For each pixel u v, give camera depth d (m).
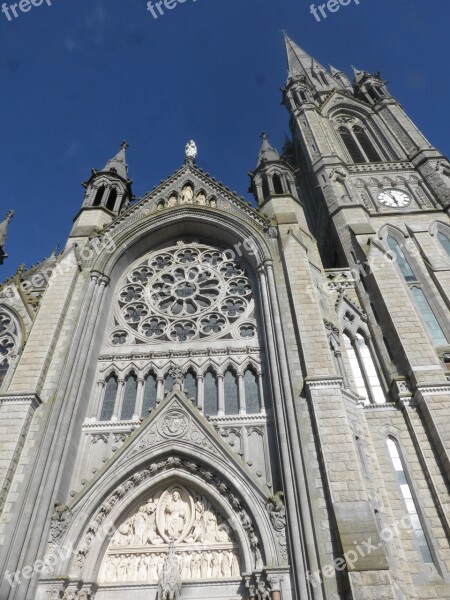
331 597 15.31
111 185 40.12
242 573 17.94
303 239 31.28
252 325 28.28
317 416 19.89
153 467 21.12
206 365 26.17
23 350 24.48
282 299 26.27
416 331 25.66
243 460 20.77
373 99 56.66
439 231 35.59
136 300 30.75
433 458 20.62
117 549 19.56
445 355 26.19
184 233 35.22
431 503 19.48
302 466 19.02
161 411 22.88
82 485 21.16
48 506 19.22
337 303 29.05
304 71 66.62
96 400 24.94
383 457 21.22
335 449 18.70
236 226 33.06
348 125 53.56
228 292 30.67
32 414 21.83
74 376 24.00
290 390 21.86
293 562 16.98
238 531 19.09
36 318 26.23
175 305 30.66
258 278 29.42
